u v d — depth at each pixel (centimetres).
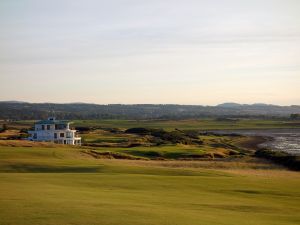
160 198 3183
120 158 8294
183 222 2234
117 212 2373
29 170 5291
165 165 7131
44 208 2377
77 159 6981
